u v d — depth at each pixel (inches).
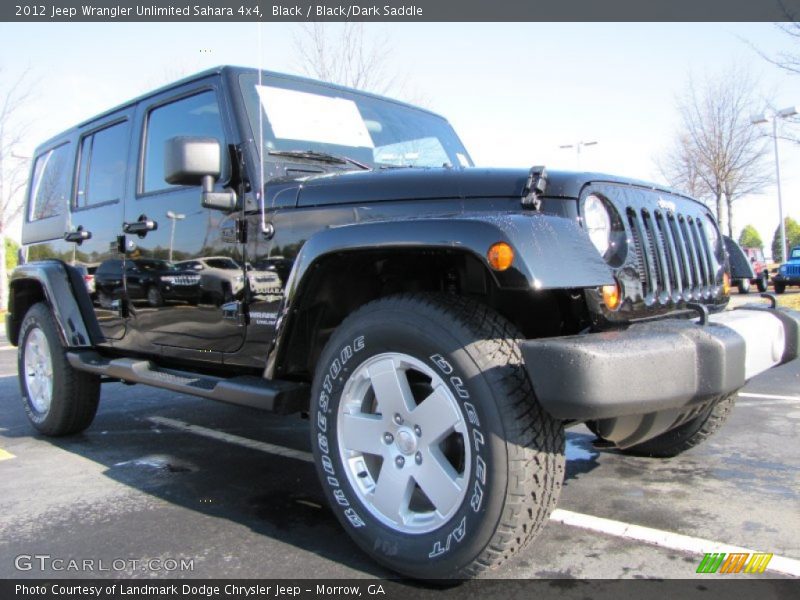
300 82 126.0
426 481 79.9
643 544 94.3
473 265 88.1
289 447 155.2
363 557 92.0
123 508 113.9
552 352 70.4
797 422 163.2
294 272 92.3
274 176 109.4
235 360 112.4
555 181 84.0
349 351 87.3
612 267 84.4
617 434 88.3
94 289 149.1
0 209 754.2
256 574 87.2
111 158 146.8
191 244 119.8
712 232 115.2
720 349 78.1
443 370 77.8
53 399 159.9
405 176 92.4
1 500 118.6
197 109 122.3
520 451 72.9
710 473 125.5
